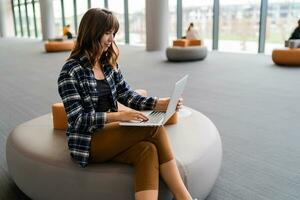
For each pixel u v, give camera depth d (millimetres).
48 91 5641
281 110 4160
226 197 2195
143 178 1648
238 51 11336
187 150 2006
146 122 1739
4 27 26219
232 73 6902
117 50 1952
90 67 1789
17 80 6793
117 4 15508
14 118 4137
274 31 10555
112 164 1835
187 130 2314
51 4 19484
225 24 11711
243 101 4641
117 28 1768
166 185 1749
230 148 2996
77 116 1704
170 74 6949
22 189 2168
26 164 2018
